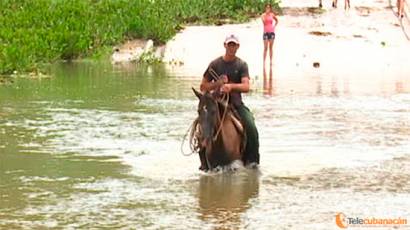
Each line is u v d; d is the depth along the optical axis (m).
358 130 18.45
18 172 14.30
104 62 32.59
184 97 23.09
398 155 15.91
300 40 35.28
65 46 32.72
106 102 22.12
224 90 14.46
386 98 23.42
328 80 27.33
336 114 20.62
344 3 41.09
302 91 24.75
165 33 35.06
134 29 35.09
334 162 15.27
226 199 12.78
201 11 38.31
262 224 11.54
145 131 18.06
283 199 12.80
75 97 22.95
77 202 12.54
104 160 15.24
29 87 24.95
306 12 39.16
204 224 11.52
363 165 15.05
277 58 33.09
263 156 15.70
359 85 26.11
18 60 28.42
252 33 36.38
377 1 41.56
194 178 14.07
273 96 23.69
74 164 14.91
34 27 33.62
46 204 12.42
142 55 32.72
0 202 12.48
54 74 28.41
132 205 12.41
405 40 35.78
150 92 24.06
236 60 14.68
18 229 11.22
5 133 17.66
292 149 16.34
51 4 36.09
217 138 14.38
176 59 33.06
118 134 17.69
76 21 34.28
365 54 33.78
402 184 13.70
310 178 14.09
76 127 18.44
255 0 39.31
